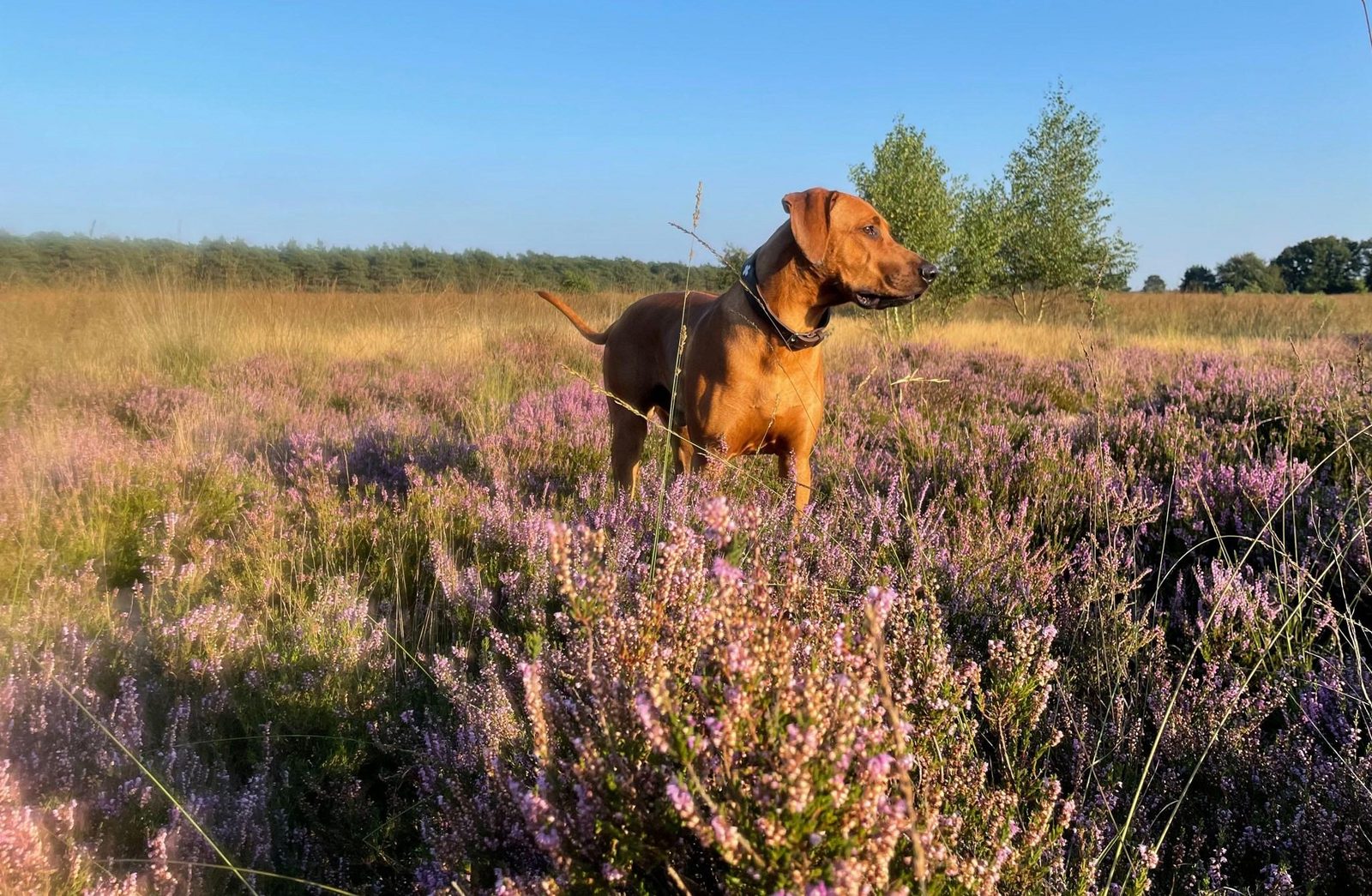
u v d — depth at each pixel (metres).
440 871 1.71
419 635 3.18
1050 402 7.63
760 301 4.12
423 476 4.76
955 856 1.40
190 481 4.95
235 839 1.95
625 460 5.18
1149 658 2.45
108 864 1.87
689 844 1.39
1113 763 2.06
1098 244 24.56
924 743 1.68
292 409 7.50
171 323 10.50
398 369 10.09
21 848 1.65
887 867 1.17
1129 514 3.52
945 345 12.55
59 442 5.25
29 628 3.04
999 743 2.08
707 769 1.33
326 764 2.31
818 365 4.45
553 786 1.36
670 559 1.61
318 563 3.97
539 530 3.69
